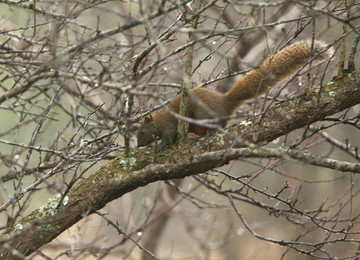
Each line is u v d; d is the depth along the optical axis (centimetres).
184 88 888
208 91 1106
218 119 646
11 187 1766
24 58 1022
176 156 873
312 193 2423
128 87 684
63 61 762
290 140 1723
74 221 888
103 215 908
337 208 2503
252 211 2959
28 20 1112
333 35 1814
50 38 902
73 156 929
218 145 877
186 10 794
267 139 878
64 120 2094
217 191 1154
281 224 2856
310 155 743
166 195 1856
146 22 656
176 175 873
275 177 2727
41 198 2745
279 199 1020
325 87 888
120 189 888
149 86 1170
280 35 1363
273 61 1046
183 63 1391
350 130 2497
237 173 2808
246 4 709
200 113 1076
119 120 921
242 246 2852
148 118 1141
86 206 881
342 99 873
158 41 704
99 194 884
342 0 891
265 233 2877
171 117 1130
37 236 870
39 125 905
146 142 1147
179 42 1593
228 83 1412
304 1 923
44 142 1925
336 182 2594
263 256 2741
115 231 2020
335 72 1666
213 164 854
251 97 1087
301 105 881
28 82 745
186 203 2758
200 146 880
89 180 898
